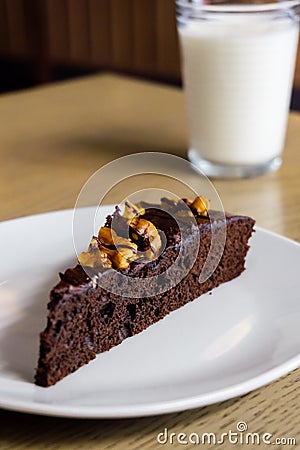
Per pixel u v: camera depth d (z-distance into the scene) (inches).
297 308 17.9
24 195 23.9
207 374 16.2
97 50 55.1
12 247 20.0
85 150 26.9
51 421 15.6
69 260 19.7
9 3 59.1
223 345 17.1
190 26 24.6
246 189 24.1
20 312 18.0
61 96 32.0
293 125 28.7
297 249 19.6
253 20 24.3
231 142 24.6
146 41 51.6
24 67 60.8
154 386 15.9
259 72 24.0
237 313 18.0
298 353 16.3
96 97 31.8
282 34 24.0
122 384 16.1
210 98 24.4
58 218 21.0
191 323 17.8
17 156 26.5
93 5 53.7
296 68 43.5
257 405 16.0
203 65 24.1
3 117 29.9
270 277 19.0
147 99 31.5
